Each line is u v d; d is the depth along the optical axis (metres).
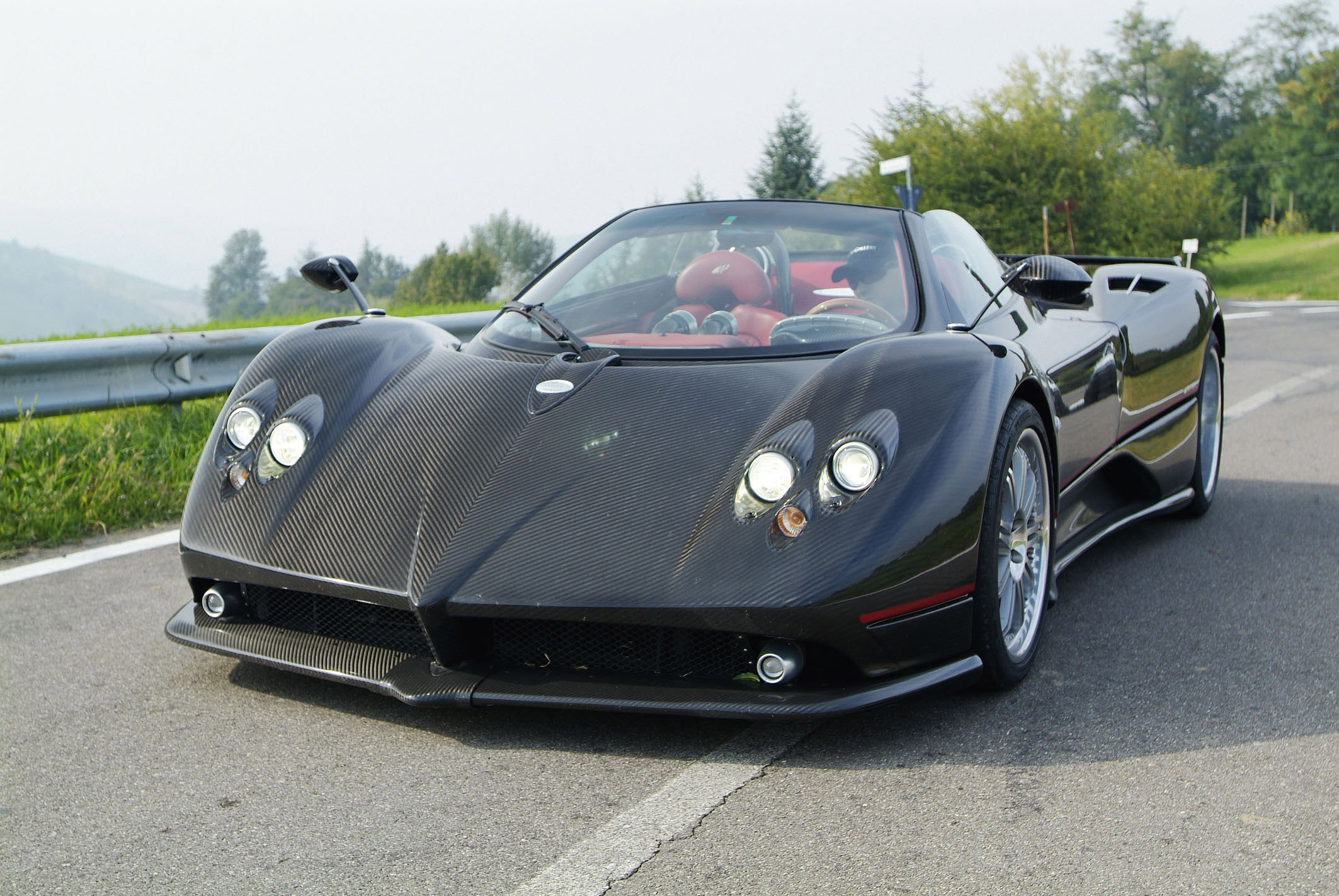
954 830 1.77
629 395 2.38
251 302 197.62
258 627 2.33
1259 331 12.84
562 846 1.72
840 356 2.34
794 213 3.05
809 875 1.64
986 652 2.20
